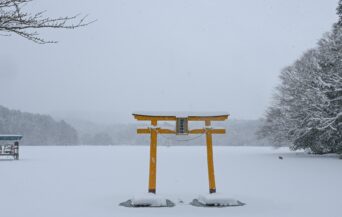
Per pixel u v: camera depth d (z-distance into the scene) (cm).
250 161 2136
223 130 951
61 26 381
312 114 2689
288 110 3080
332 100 2558
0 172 1541
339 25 2830
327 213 766
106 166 1822
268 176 1433
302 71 3153
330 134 2648
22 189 1090
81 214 754
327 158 2461
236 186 1171
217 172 1570
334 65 2697
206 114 938
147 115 912
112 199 935
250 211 791
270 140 3653
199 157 2455
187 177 1423
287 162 2078
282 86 3384
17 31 371
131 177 1400
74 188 1120
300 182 1262
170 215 749
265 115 3609
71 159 2300
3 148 2288
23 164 1925
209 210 802
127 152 3181
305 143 2925
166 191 1086
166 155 2666
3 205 845
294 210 800
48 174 1477
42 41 389
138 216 738
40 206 837
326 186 1167
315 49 3284
